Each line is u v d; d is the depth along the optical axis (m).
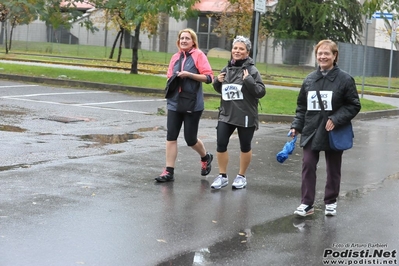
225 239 7.03
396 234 7.46
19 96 21.25
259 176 10.58
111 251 6.45
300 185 10.00
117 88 25.42
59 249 6.42
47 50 56.69
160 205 8.35
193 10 27.53
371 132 17.67
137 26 30.77
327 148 7.95
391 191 9.77
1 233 6.81
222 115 9.55
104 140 13.46
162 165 10.97
